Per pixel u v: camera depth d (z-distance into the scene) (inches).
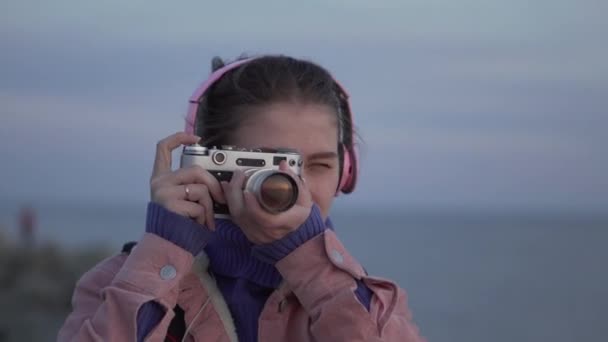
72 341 90.3
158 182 97.0
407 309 102.2
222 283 100.2
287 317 96.7
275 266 95.0
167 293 93.0
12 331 765.9
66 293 900.6
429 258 2824.8
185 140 100.4
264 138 99.8
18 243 1013.8
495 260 2787.9
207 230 95.9
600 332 1034.1
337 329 91.8
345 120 114.7
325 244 94.0
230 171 97.8
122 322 90.0
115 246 1112.8
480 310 1277.1
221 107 104.0
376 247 3752.5
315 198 100.7
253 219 92.1
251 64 105.5
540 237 5753.0
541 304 1389.0
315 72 105.0
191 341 95.8
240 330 96.7
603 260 2866.6
